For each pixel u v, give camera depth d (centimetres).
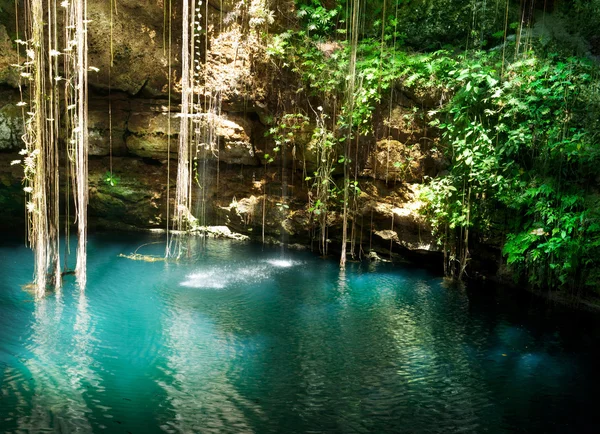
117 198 995
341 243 935
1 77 906
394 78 839
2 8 880
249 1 886
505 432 416
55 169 644
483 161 757
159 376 479
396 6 901
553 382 500
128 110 949
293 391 465
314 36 903
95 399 432
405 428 415
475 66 761
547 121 730
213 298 690
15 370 468
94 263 801
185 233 1008
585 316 672
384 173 871
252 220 987
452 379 500
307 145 904
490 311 683
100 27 882
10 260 773
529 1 889
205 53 912
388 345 571
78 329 567
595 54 829
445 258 825
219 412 425
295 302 691
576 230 679
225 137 935
